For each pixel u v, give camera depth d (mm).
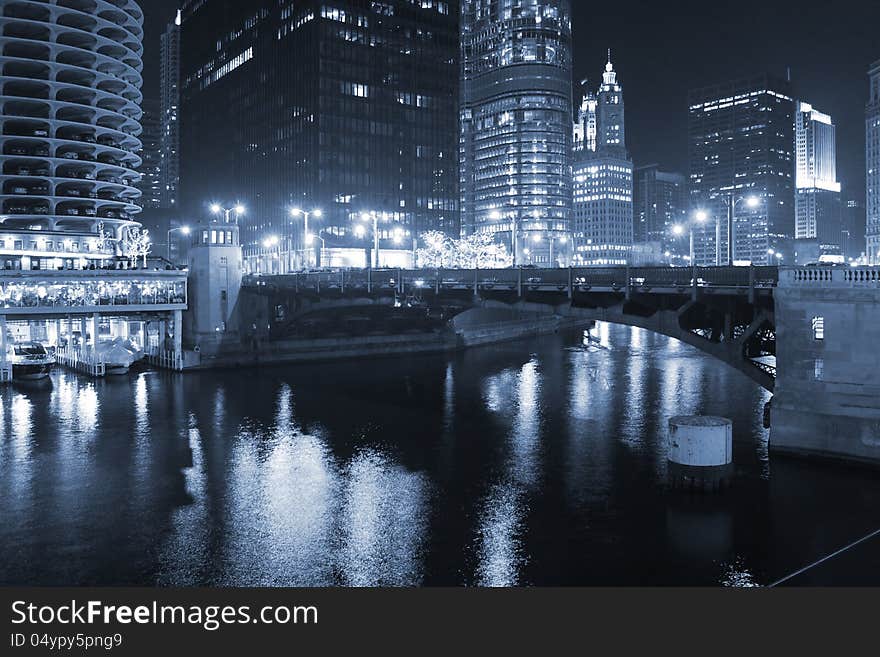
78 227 106250
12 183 100000
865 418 39625
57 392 71688
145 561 31141
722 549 31438
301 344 95000
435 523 35312
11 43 95688
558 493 39406
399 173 189375
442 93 198875
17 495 39969
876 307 38969
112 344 88125
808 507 35469
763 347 50094
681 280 46281
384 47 187250
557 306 54938
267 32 195625
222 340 90000
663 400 65562
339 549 32250
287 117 186750
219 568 30344
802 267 41312
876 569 29203
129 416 60094
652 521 34844
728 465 38469
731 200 78375
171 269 88625
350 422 57844
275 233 191000
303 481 42281
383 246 185875
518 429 54906
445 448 49406
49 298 79812
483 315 122000
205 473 43906
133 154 108875
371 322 105625
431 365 93250
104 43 102562
